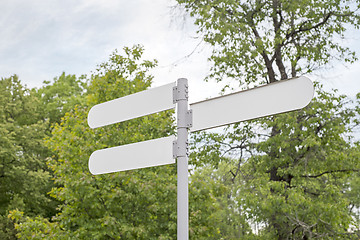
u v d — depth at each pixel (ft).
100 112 9.60
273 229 40.47
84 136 41.45
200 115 7.89
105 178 38.75
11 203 75.87
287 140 41.24
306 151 41.47
